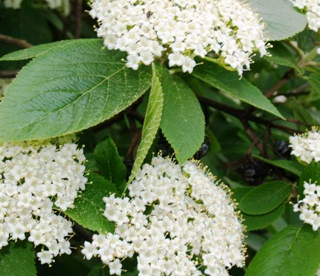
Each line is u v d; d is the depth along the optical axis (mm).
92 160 505
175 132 448
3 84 605
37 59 448
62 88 441
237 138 671
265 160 532
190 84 591
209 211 479
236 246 491
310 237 501
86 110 438
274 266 491
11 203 438
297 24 519
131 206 454
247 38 472
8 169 447
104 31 468
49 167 452
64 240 450
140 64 466
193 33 454
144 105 530
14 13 664
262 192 533
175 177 474
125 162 498
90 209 454
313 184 502
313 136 535
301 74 565
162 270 444
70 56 456
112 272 444
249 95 470
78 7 617
